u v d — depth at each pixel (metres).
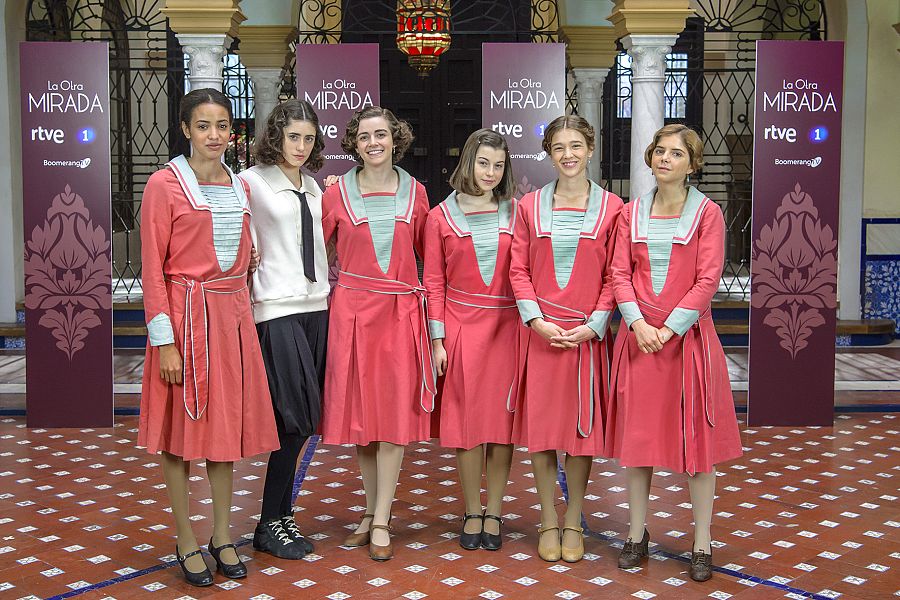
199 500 4.74
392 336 3.96
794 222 5.96
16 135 8.82
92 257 5.96
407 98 11.71
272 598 3.56
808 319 6.05
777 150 5.91
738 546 4.11
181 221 3.58
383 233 3.95
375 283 3.96
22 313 8.84
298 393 3.87
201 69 6.86
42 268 5.96
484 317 4.00
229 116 3.67
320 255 3.98
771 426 6.16
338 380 3.95
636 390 3.74
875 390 7.14
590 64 9.94
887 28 8.84
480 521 4.12
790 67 5.86
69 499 4.76
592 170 10.16
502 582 3.71
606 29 9.80
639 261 3.78
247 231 3.73
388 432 3.95
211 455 3.61
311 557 3.98
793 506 4.64
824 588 3.65
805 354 6.09
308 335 3.96
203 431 3.61
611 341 3.96
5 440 5.87
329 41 11.78
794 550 4.05
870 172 8.99
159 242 3.57
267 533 4.02
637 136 6.98
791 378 6.09
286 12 9.37
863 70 8.86
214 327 3.62
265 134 3.88
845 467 5.31
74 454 5.57
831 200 5.95
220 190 3.70
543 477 3.96
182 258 3.61
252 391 3.72
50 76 5.83
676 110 11.86
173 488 3.69
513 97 6.66
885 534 4.26
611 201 3.91
